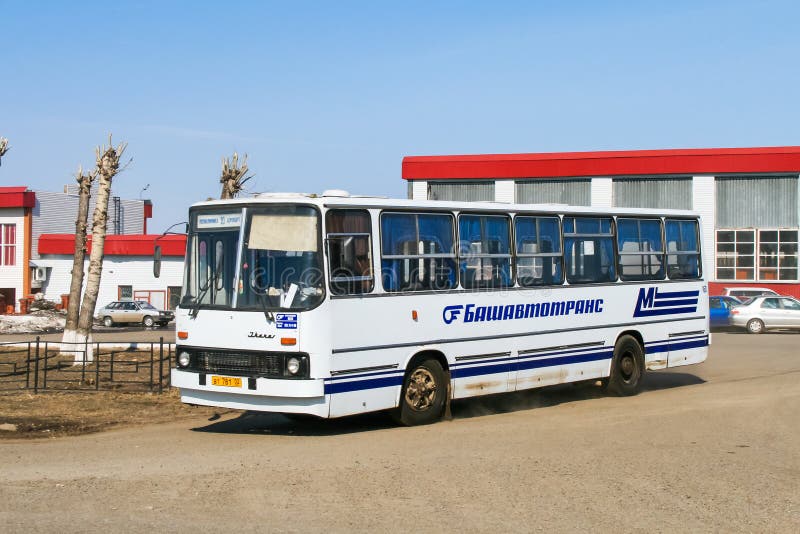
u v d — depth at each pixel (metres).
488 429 12.87
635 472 9.73
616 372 16.67
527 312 14.91
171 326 52.22
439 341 13.43
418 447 11.31
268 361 11.83
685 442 11.69
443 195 45.97
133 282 59.78
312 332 11.70
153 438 12.24
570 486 9.02
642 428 12.91
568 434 12.38
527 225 15.09
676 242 18.17
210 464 10.17
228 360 12.15
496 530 7.39
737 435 12.25
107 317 50.56
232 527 7.42
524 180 44.97
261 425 13.53
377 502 8.32
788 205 43.12
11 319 46.28
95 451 11.11
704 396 16.69
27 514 7.80
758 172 42.81
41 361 22.50
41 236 61.56
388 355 12.67
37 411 14.56
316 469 9.86
